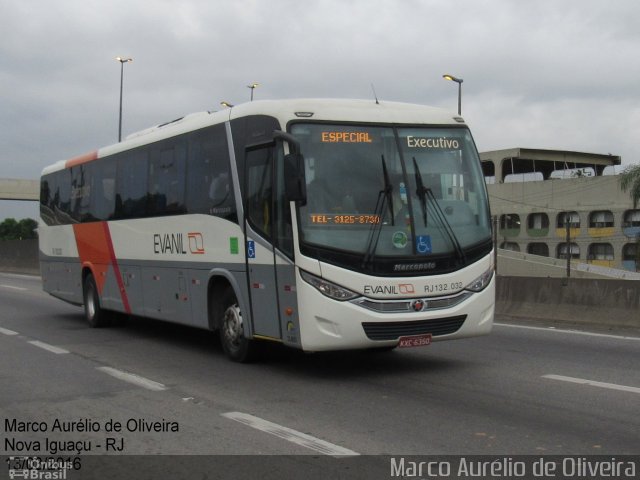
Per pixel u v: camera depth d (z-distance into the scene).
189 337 13.38
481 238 9.14
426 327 8.68
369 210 8.62
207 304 10.71
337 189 8.59
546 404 7.60
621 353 10.86
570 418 7.01
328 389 8.51
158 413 7.49
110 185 14.02
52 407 7.82
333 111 8.88
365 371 9.60
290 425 6.90
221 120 10.26
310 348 8.44
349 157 8.73
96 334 13.90
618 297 13.92
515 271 56.16
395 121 9.06
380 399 7.93
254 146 9.34
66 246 16.28
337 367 9.91
